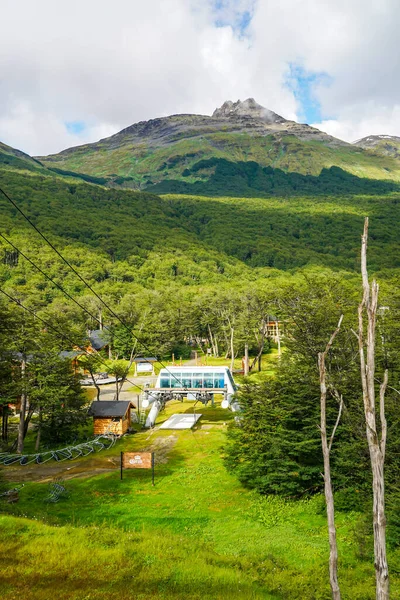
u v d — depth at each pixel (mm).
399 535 22703
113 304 119562
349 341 36375
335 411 32375
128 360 102125
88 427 57031
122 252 199625
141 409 64312
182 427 54781
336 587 11695
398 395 30266
